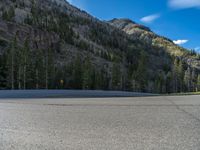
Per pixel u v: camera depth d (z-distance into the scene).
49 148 4.49
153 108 10.56
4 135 5.51
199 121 7.13
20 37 115.62
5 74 67.12
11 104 12.68
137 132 5.71
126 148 4.44
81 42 167.00
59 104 12.75
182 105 11.80
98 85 87.94
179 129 6.01
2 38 100.06
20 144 4.77
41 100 16.12
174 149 4.34
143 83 95.00
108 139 5.09
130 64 161.62
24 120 7.46
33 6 191.38
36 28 133.25
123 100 15.96
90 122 7.08
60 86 79.69
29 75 68.06
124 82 97.25
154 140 4.97
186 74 122.88
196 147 4.45
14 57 64.75
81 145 4.66
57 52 128.50
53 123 6.94
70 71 91.06
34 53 86.69
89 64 85.06
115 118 7.78
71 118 7.81
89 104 12.77
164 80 118.69
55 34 146.50
